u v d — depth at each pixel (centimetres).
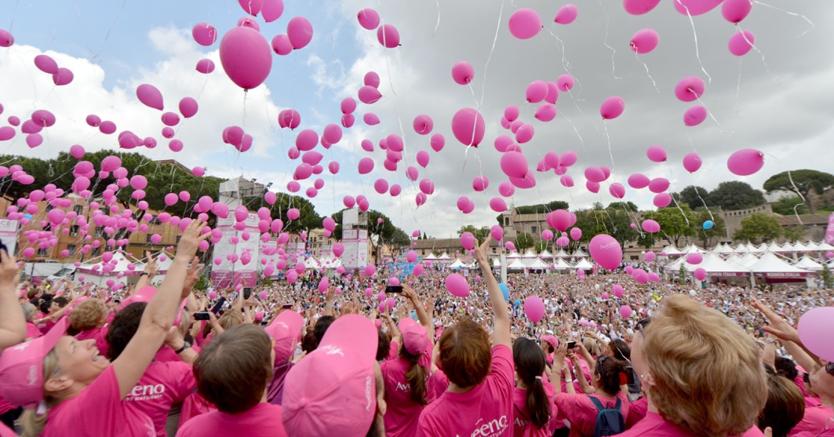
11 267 148
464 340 142
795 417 182
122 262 1532
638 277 514
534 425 199
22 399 125
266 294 1030
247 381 117
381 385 163
